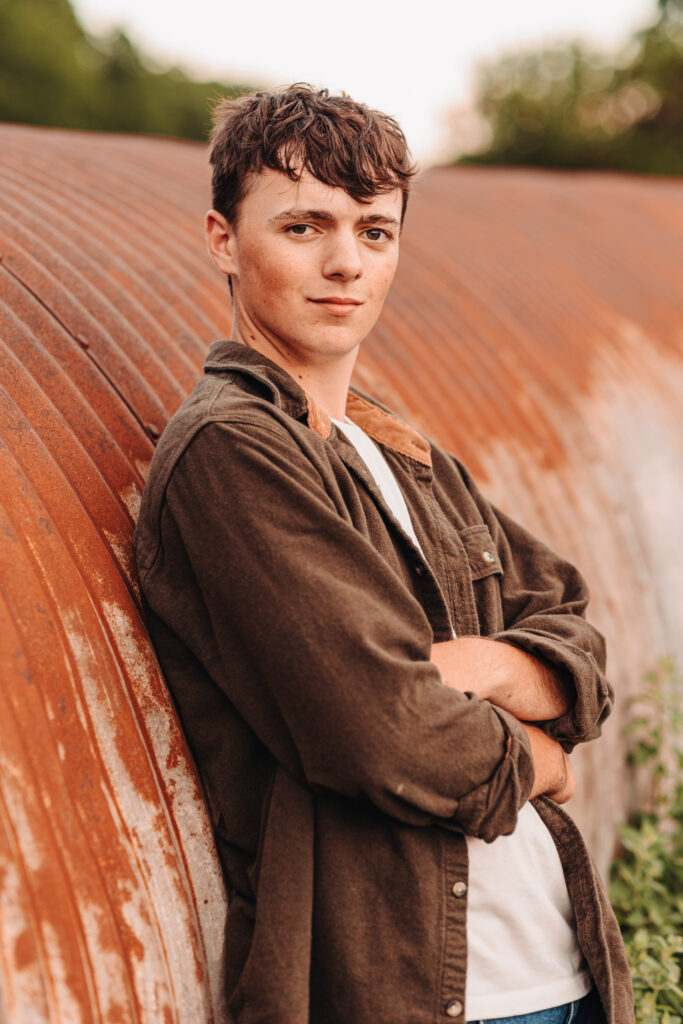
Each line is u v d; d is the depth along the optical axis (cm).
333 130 157
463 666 161
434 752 136
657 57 2600
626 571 410
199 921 159
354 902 141
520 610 192
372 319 169
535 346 464
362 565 142
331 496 154
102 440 208
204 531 142
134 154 449
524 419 411
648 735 396
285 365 171
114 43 2500
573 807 331
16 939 124
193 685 159
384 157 160
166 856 154
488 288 493
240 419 148
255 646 137
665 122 2636
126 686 164
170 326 281
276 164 157
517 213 645
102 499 192
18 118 2131
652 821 388
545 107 2720
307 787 143
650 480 458
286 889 138
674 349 548
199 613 150
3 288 237
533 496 377
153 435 227
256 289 164
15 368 204
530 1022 149
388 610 142
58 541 169
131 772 155
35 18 2184
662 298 590
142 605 180
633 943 293
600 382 474
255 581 137
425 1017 139
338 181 157
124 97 2466
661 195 779
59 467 187
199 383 167
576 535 387
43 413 198
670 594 438
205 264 342
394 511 175
